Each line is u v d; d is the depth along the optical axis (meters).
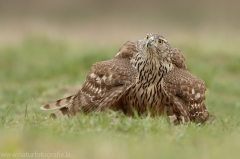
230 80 21.14
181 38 28.98
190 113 13.65
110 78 13.45
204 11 44.25
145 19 43.34
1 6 44.81
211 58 24.23
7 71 22.47
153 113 13.81
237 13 43.91
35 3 45.50
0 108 15.97
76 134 11.35
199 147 10.48
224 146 10.59
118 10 45.50
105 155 9.54
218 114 15.48
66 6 45.66
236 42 27.97
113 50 24.36
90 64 22.61
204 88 13.97
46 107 14.11
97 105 13.45
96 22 42.53
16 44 28.27
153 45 13.24
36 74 21.61
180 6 45.09
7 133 11.09
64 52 25.33
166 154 9.73
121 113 13.34
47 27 39.09
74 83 19.39
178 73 13.78
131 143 10.55
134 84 13.47
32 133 11.02
